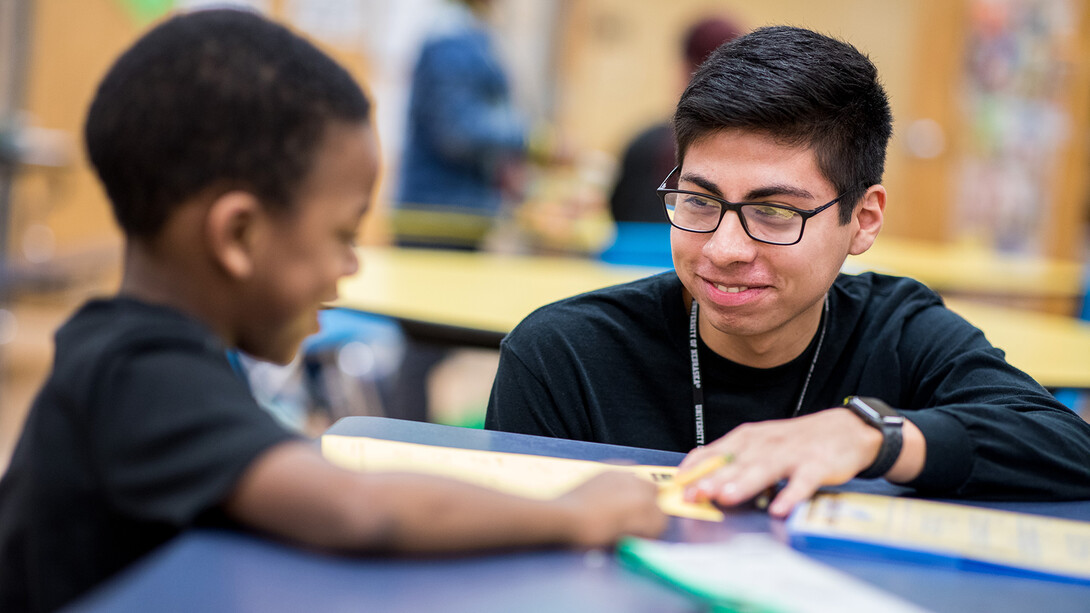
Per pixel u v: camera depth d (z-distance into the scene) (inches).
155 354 27.7
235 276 29.7
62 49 207.5
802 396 47.9
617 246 124.8
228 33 30.0
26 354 177.8
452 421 144.9
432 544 25.0
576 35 250.8
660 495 32.2
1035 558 28.3
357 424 37.8
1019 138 241.1
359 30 225.3
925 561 28.1
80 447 27.5
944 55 242.7
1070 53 235.0
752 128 41.6
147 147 28.8
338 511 24.5
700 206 43.4
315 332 33.2
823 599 24.2
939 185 246.2
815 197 42.6
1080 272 153.0
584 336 48.5
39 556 27.8
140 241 30.3
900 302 51.4
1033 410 41.1
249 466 25.3
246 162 28.8
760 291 43.0
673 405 48.1
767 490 33.4
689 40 123.6
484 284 99.5
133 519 26.3
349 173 30.7
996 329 92.0
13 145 144.8
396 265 111.4
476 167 133.6
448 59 129.9
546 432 46.9
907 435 35.2
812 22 252.1
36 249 190.4
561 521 26.4
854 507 31.9
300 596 22.4
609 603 23.2
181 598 21.9
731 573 25.2
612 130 255.8
